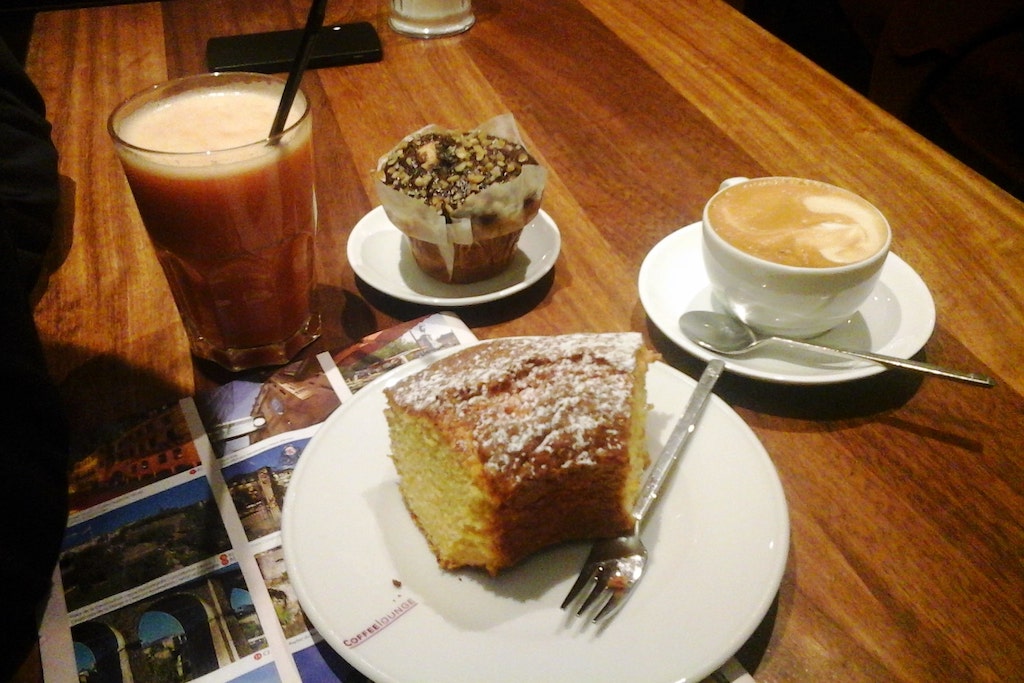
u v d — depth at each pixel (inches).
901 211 40.6
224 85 32.1
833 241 31.1
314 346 34.3
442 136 37.1
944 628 22.9
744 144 46.6
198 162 27.1
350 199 42.4
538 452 23.5
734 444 26.5
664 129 48.0
